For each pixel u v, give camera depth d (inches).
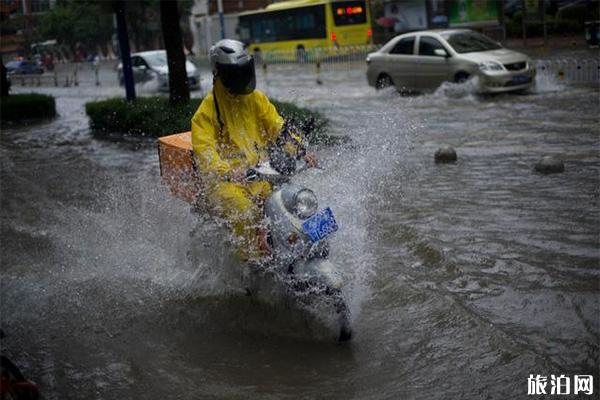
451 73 726.5
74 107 943.0
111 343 206.5
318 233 189.5
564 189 334.3
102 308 231.1
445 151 417.7
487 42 761.0
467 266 245.4
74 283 252.4
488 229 282.7
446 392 167.3
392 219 305.3
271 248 197.9
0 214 357.7
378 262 254.1
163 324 217.6
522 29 1190.9
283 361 189.9
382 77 812.0
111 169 455.8
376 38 1492.4
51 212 352.8
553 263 241.6
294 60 1438.2
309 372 182.7
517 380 169.6
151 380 183.0
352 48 1306.6
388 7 1365.7
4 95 876.6
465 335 195.2
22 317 226.5
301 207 190.5
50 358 198.2
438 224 294.2
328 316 199.9
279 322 213.9
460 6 1247.5
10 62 1596.9
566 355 179.9
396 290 229.1
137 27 1640.0
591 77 760.3
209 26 1903.3
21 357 199.5
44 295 243.3
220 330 211.6
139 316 223.8
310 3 1406.3
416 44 769.6
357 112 647.8
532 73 714.8
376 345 194.9
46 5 1830.7
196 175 230.5
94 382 183.6
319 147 375.9
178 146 246.7
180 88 613.0
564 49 1047.6
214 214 218.2
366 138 371.9
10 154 551.5
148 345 204.2
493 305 213.2
